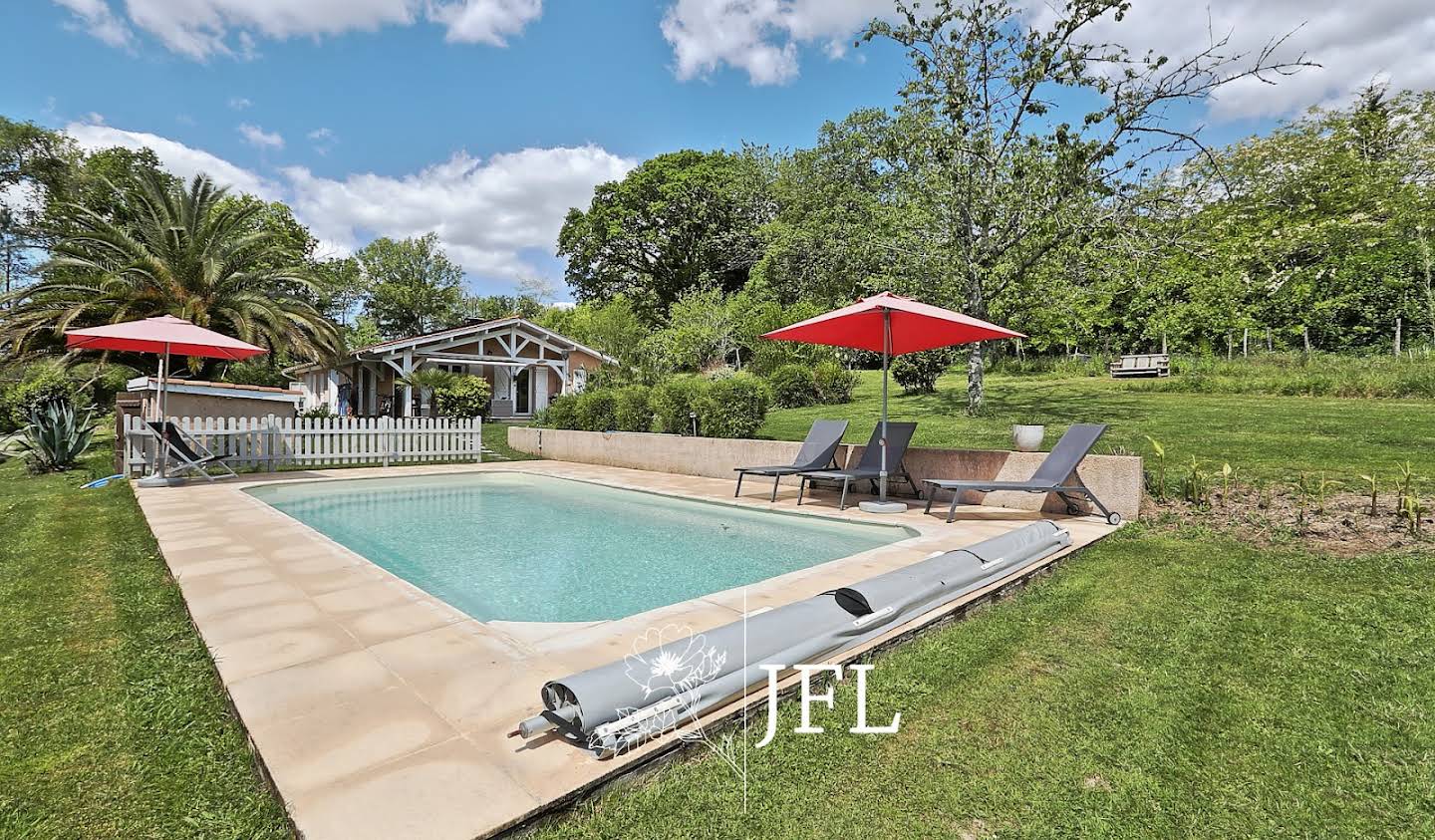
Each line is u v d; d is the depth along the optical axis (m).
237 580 4.61
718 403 12.10
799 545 6.54
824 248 24.55
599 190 44.69
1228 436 9.23
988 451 7.97
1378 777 2.33
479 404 21.30
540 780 2.12
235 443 12.13
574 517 8.25
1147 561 5.07
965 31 12.80
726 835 2.01
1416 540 4.99
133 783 2.26
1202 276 18.69
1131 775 2.34
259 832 1.99
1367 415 10.18
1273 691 2.96
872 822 2.08
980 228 13.71
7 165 25.98
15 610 4.09
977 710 2.79
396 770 2.17
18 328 17.56
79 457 13.23
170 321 10.09
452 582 5.18
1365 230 19.48
